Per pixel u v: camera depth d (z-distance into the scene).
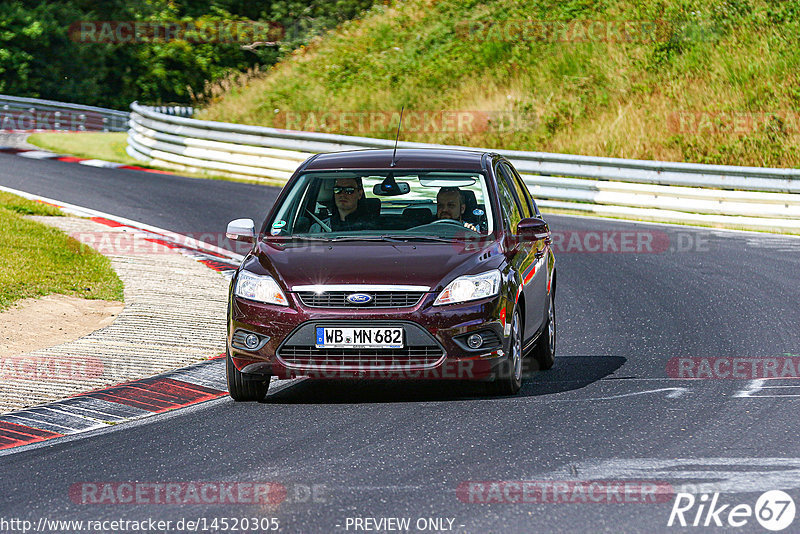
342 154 35.38
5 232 56.19
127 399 30.69
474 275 29.41
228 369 30.25
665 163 75.62
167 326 40.19
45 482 22.94
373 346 28.75
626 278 52.84
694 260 57.78
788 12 112.69
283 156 92.81
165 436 26.69
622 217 76.62
